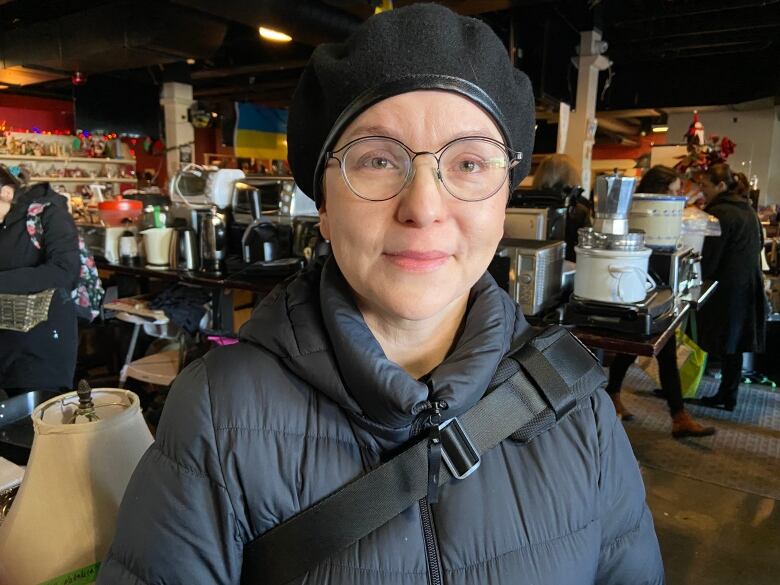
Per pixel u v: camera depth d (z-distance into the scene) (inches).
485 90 23.8
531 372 27.3
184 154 257.6
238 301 123.2
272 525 24.8
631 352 66.4
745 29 215.8
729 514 94.1
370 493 24.3
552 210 89.6
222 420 24.8
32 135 301.6
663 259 78.2
